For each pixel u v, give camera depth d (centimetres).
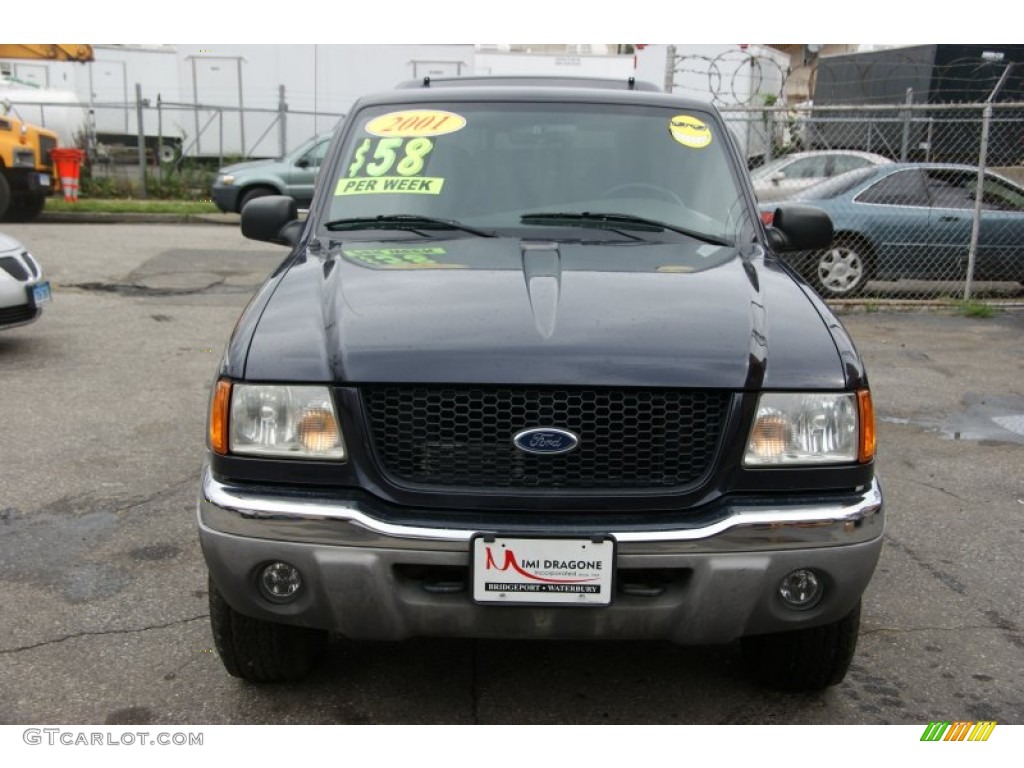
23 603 358
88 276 1091
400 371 255
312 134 2170
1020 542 438
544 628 255
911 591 387
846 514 257
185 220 1758
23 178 1592
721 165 387
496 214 362
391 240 346
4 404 612
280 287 303
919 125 1530
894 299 1052
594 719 295
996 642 347
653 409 258
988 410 659
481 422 256
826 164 1124
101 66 2566
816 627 285
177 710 295
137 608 357
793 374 262
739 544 251
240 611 268
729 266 324
